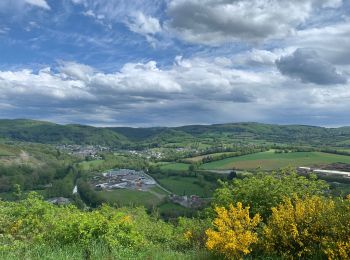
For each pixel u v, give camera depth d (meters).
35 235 10.68
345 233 7.41
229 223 8.48
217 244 8.20
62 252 8.86
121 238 10.23
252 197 11.11
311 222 8.03
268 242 8.18
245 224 8.59
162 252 9.91
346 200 8.02
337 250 7.25
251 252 8.52
